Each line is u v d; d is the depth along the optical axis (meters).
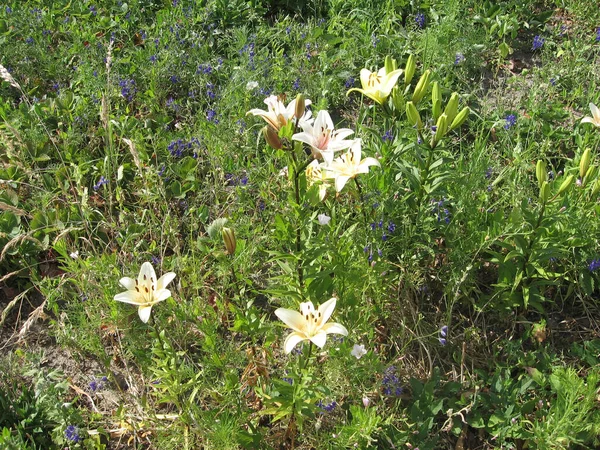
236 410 1.42
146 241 1.89
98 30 2.67
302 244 1.42
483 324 1.67
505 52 2.51
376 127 2.01
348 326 1.46
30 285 1.82
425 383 1.54
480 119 2.21
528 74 2.50
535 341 1.63
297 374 1.32
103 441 1.50
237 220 1.83
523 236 1.58
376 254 1.52
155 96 2.31
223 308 1.60
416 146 1.58
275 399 1.31
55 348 1.70
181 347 1.60
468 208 1.69
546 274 1.59
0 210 1.90
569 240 1.66
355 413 1.31
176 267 1.73
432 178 1.59
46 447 1.46
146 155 2.03
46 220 1.84
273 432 1.46
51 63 2.41
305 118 1.38
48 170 1.99
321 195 1.34
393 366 1.49
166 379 1.39
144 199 1.92
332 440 1.33
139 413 1.45
